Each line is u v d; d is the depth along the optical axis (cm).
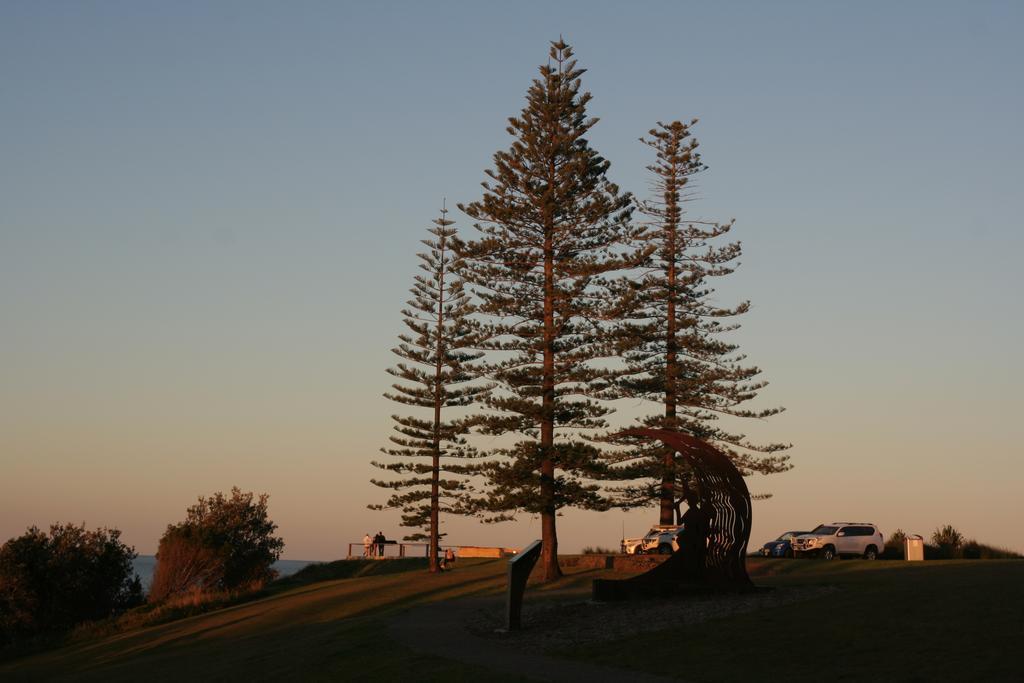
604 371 3434
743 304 4172
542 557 3284
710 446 2238
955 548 3809
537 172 3559
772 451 4141
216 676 1958
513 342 3478
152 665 2405
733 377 4100
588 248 3597
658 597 2152
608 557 3500
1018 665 1250
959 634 1471
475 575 3538
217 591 4375
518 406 3325
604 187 3547
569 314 3447
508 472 3288
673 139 4312
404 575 3953
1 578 4191
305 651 1994
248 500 4991
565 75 3644
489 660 1612
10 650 3566
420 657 1680
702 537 2202
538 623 2017
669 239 4259
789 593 2098
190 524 4662
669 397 4094
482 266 3531
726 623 1759
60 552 4400
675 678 1381
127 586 4666
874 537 3709
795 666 1380
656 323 4153
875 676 1270
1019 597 1748
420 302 4175
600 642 1716
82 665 2838
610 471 3575
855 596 1955
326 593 3491
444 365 4144
